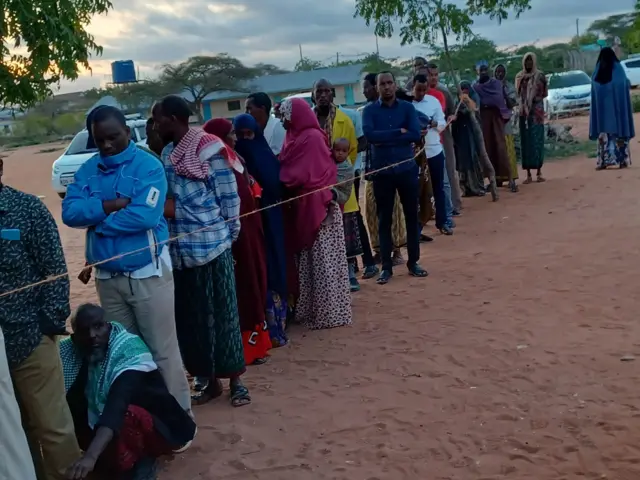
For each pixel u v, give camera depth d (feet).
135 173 14.05
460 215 37.47
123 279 14.23
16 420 11.18
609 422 15.02
